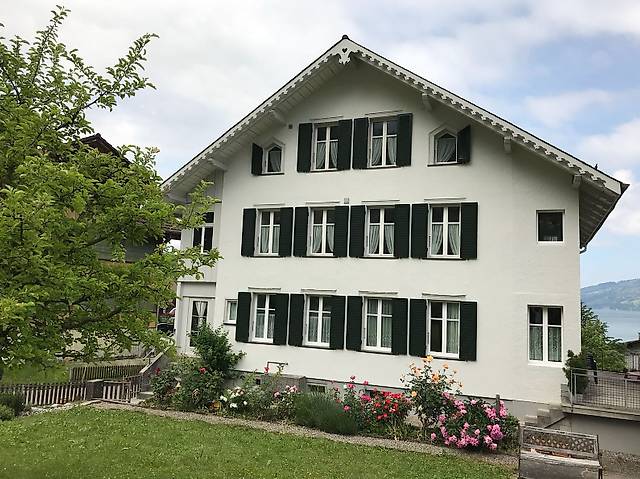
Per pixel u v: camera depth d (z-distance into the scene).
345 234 17.91
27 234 5.54
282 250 18.77
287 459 11.05
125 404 16.47
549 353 15.30
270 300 19.08
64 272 5.93
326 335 18.09
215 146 19.03
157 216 6.99
